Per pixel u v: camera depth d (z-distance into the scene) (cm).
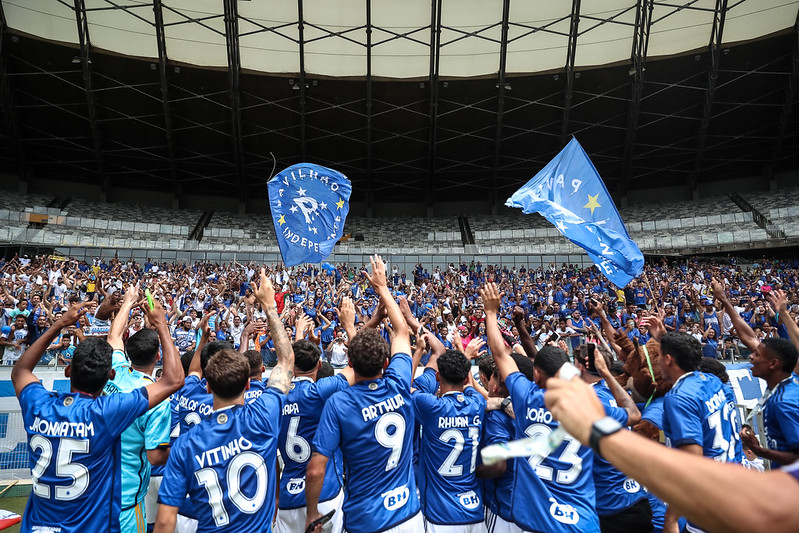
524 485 315
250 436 268
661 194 3881
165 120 3103
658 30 2797
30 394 282
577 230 618
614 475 372
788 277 2452
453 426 343
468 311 1734
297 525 377
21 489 664
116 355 356
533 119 3322
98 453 271
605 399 337
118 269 2347
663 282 2173
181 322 1234
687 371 338
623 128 3175
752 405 809
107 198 3788
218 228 3706
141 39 2812
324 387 381
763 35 2705
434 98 3075
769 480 90
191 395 412
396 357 332
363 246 3644
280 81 3069
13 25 2606
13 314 1222
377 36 2966
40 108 3056
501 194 4150
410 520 300
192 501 258
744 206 3416
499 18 2927
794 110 3066
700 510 92
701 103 3075
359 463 301
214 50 2919
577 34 2731
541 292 2302
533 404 315
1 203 3278
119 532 279
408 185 4025
